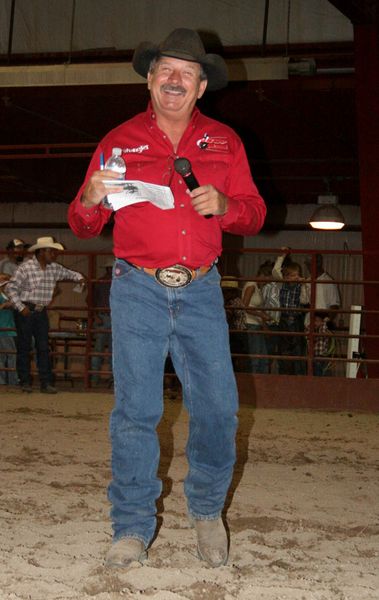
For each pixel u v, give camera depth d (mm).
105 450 5949
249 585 2936
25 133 16203
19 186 19516
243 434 7133
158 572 2996
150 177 3010
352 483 5062
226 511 4180
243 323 11148
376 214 11750
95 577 2934
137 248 3006
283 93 13273
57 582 2902
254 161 16781
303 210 19984
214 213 2879
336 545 3594
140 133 3047
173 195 2988
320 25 13078
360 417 8938
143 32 13727
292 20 13148
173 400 9641
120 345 3025
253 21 13312
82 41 13883
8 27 14102
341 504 4457
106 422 7582
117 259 3100
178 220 2973
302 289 11734
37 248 10125
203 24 13477
